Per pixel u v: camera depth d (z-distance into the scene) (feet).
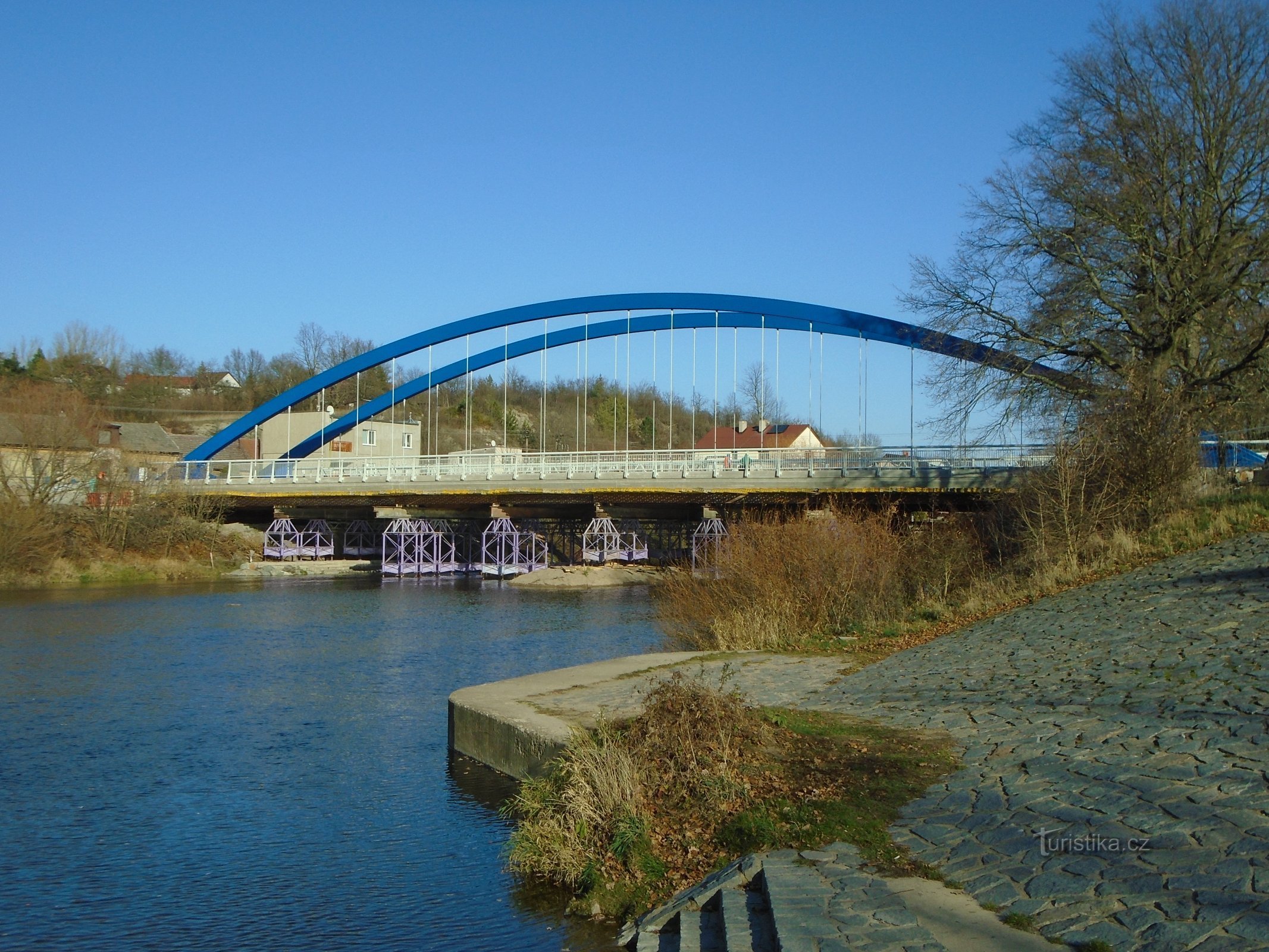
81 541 166.30
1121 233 101.50
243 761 49.98
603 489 154.61
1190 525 67.92
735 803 30.58
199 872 34.83
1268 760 27.55
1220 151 101.19
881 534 77.77
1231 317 99.76
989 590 68.64
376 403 201.57
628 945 26.30
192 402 387.96
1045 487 74.13
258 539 211.82
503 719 43.42
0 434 183.62
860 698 44.24
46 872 35.04
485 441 334.85
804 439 279.28
